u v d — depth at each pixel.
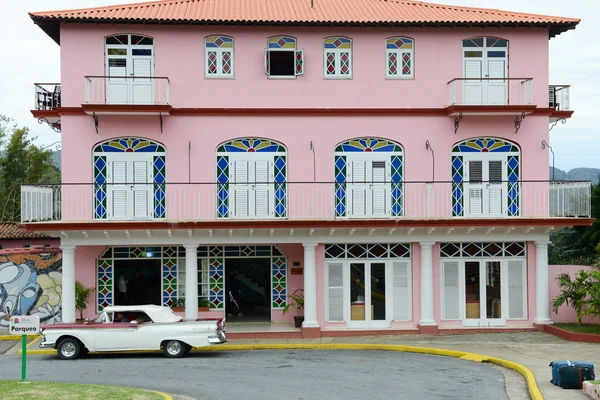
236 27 24.19
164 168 24.14
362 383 16.22
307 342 22.77
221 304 25.64
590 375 15.24
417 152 24.58
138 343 19.91
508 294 24.77
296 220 23.23
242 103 24.30
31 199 23.12
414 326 24.39
